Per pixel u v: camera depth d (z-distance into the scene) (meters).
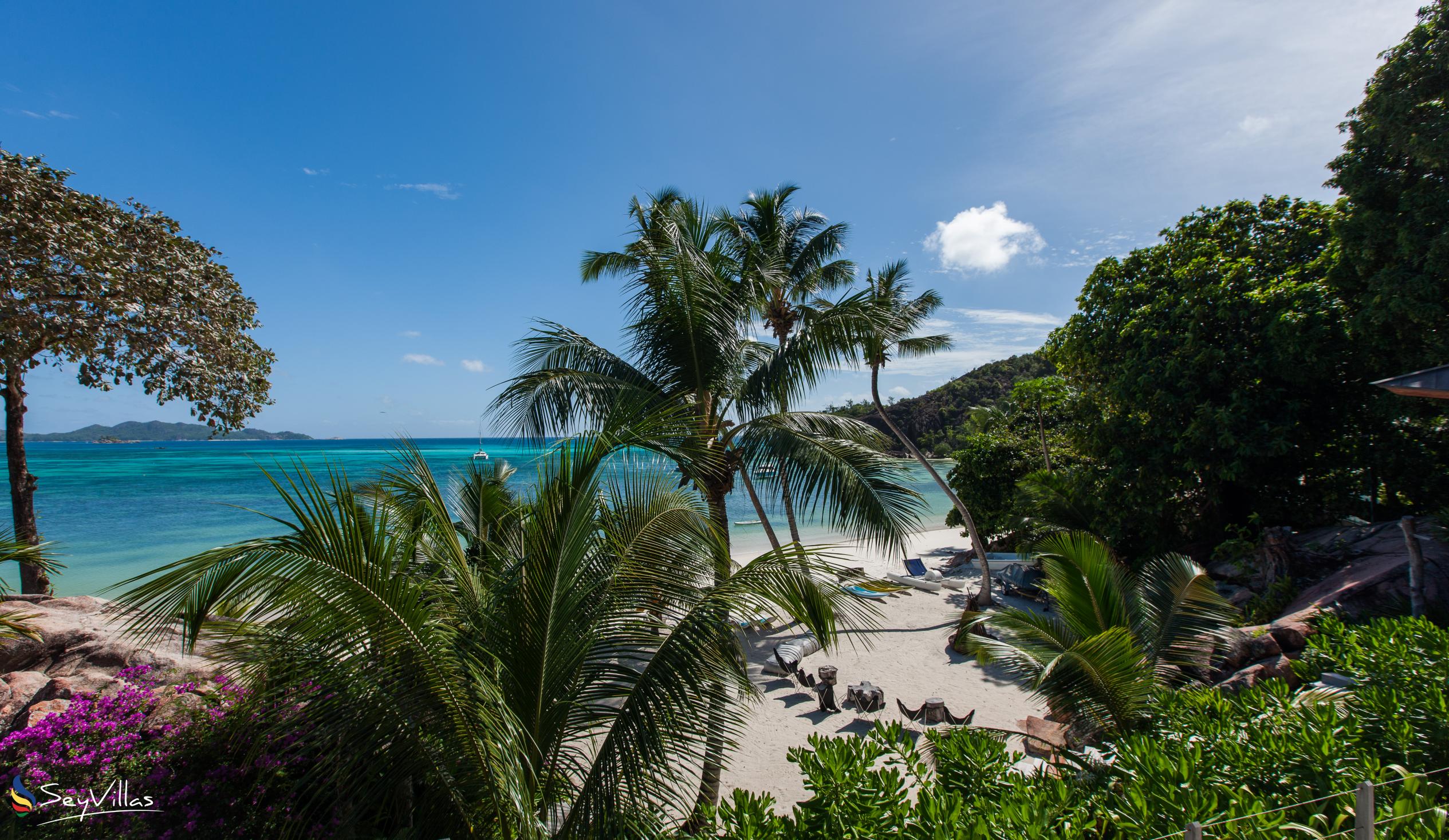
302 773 4.13
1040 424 20.56
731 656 4.04
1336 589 8.72
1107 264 15.68
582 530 3.85
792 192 15.79
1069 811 3.00
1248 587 11.11
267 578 2.90
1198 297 13.06
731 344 8.42
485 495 6.92
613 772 3.64
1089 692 5.07
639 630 4.21
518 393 8.08
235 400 11.59
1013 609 6.46
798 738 8.04
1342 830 2.81
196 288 10.78
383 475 5.29
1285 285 12.30
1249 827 2.56
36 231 8.20
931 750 3.97
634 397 7.62
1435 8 10.01
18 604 7.68
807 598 4.05
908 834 2.82
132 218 10.25
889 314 8.73
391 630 3.25
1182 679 6.00
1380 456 12.62
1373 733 3.56
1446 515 9.44
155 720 4.48
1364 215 10.89
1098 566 6.40
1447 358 10.32
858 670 10.54
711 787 5.02
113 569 19.03
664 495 4.55
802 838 3.01
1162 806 2.80
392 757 3.36
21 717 4.75
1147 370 13.41
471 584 4.43
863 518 6.52
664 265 8.01
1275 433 12.01
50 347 9.33
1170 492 13.41
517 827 3.28
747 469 8.42
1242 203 14.80
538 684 3.79
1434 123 9.74
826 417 8.42
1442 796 3.15
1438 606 7.56
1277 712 3.93
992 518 20.12
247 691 4.16
